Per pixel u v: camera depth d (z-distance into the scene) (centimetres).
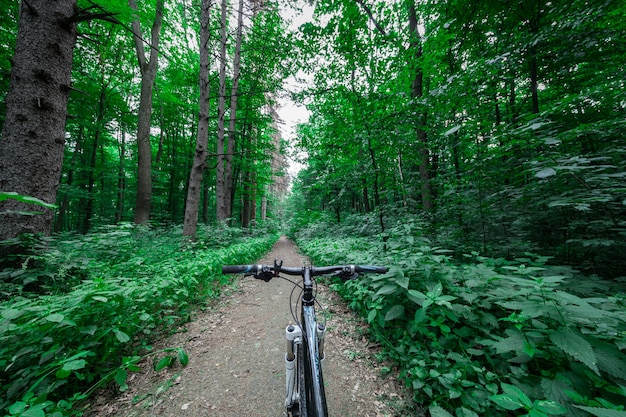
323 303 456
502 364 203
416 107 512
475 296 233
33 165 365
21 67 362
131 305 312
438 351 236
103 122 1430
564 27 399
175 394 240
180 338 338
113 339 266
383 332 305
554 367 171
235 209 2472
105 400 229
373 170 571
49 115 381
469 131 473
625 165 317
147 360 287
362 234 827
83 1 656
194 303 448
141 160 1038
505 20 621
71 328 247
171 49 1381
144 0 1142
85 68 1264
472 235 482
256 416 217
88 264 390
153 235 888
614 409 117
